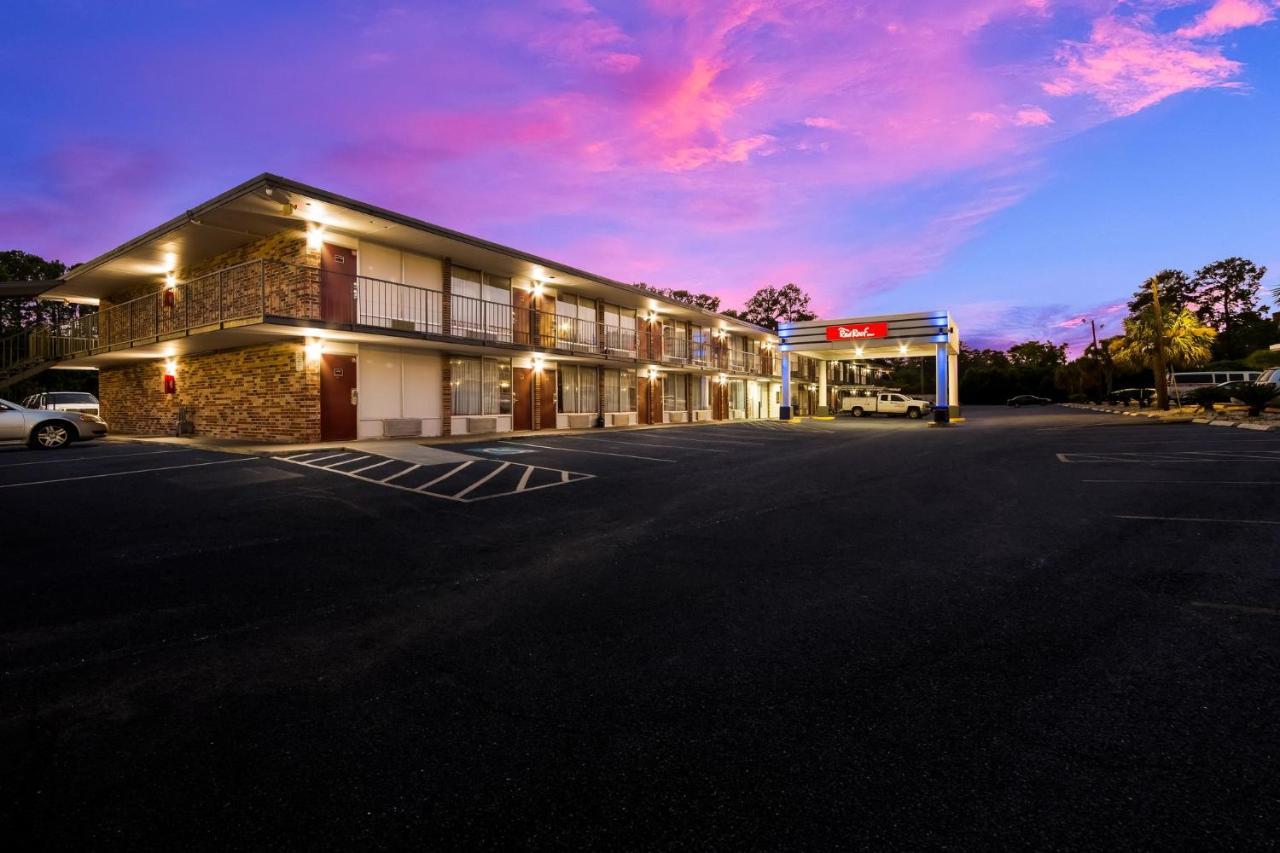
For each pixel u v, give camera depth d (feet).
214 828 6.61
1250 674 9.98
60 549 18.31
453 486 30.32
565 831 6.52
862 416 143.84
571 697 9.52
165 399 65.05
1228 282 231.91
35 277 112.57
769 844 6.26
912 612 13.05
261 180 41.14
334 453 43.16
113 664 10.77
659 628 12.32
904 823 6.56
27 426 44.93
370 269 54.29
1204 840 6.24
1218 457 39.04
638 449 51.34
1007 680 9.91
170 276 64.08
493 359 67.56
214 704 9.35
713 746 8.11
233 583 15.30
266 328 44.47
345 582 15.40
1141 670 10.19
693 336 111.45
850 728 8.51
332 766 7.75
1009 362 321.11
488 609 13.48
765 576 15.72
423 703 9.36
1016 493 27.99
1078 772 7.43
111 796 7.17
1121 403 146.72
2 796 7.17
